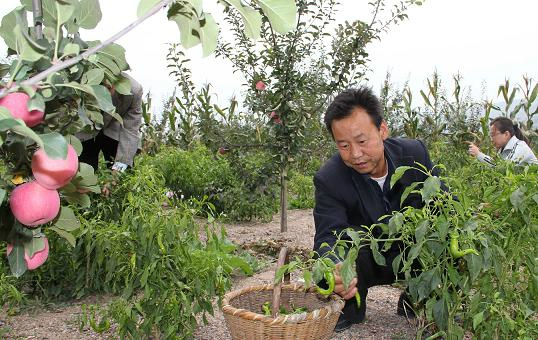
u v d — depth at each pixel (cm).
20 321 330
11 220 104
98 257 285
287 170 630
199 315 333
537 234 197
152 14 85
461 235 189
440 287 210
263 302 255
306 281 204
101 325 285
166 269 250
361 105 235
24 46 83
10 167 104
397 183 274
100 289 377
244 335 211
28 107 83
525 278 218
